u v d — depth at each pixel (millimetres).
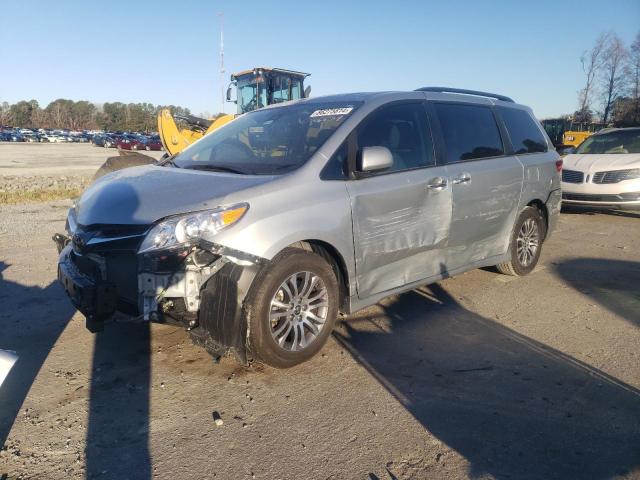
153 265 3164
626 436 2893
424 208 4312
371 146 3961
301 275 3535
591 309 4887
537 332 4344
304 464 2654
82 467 2621
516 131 5605
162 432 2914
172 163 4465
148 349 3932
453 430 2951
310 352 3639
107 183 3936
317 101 4602
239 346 3266
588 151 10984
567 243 7766
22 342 4035
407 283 4352
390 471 2605
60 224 8898
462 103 5047
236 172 3844
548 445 2812
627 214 10531
